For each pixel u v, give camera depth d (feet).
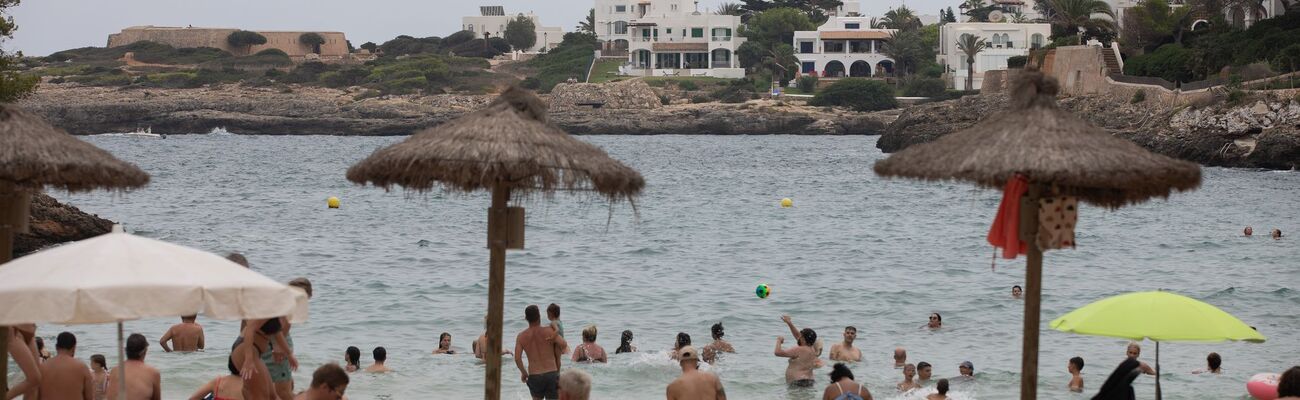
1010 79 93.30
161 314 75.51
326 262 309.01
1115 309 104.78
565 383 95.76
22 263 78.23
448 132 98.99
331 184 640.17
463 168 95.76
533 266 301.02
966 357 185.98
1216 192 556.51
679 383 122.72
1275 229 369.91
